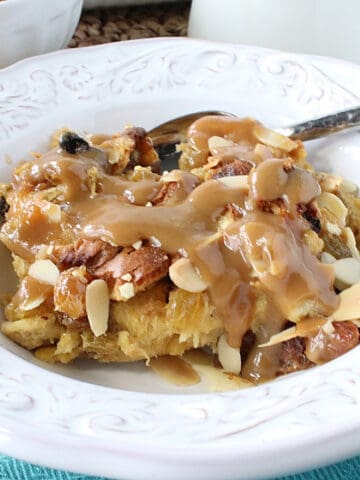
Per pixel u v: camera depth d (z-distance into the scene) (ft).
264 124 1.18
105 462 0.69
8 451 0.71
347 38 1.30
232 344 0.89
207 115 1.19
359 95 1.17
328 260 0.95
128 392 0.78
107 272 0.89
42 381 0.79
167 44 1.22
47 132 1.15
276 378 0.89
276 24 1.30
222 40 1.35
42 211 0.93
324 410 0.74
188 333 0.89
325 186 1.03
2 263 1.00
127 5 1.48
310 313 0.89
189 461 0.68
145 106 1.19
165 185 0.95
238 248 0.88
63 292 0.88
